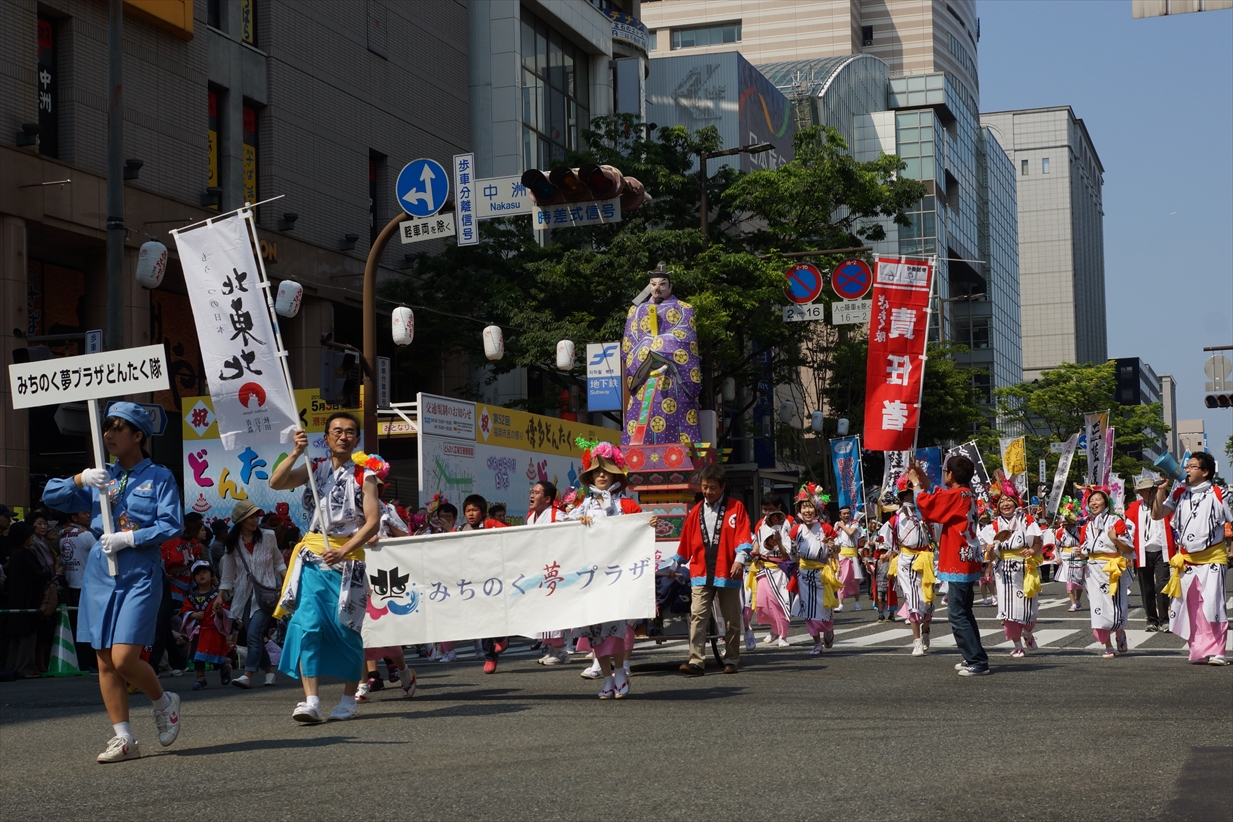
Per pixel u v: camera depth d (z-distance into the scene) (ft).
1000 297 356.79
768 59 359.66
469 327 104.88
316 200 103.30
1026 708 31.22
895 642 57.26
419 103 119.75
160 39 87.40
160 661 51.24
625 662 35.32
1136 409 237.25
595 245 106.73
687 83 204.33
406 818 18.60
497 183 51.60
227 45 94.43
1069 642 55.62
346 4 108.58
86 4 81.20
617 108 160.66
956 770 22.26
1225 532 43.11
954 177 316.40
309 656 29.50
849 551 68.59
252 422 31.55
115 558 24.67
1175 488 44.19
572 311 103.09
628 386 54.54
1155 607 61.93
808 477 163.32
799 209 107.65
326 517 29.45
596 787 20.84
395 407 75.00
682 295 98.68
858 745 25.32
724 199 109.29
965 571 40.88
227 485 76.18
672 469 53.16
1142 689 35.50
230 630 46.47
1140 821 18.02
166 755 25.32
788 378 122.83
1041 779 21.33
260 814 19.08
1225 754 23.67
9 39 75.92
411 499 85.15
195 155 90.48
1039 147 481.87
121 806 19.99
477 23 130.21
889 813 18.65
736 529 42.29
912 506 49.62
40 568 51.98
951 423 173.27
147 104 86.07
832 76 277.64
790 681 39.22
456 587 34.06
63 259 84.07
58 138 79.92
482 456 75.46
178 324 92.02
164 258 65.92
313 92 103.65
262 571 45.42
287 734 28.02
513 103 129.08
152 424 25.77
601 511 39.96
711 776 21.81
